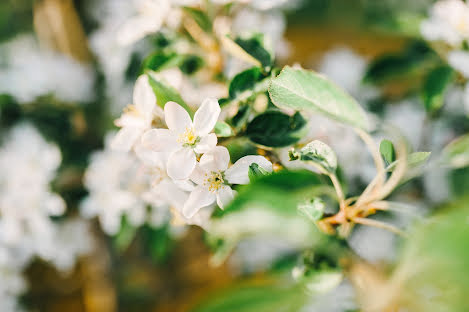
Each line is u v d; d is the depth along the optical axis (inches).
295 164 13.0
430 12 19.1
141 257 33.5
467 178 16.6
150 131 11.9
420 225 10.4
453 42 16.1
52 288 35.7
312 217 11.5
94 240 25.1
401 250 11.1
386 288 11.1
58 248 21.3
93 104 22.3
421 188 18.4
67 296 35.6
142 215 18.0
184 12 15.3
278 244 23.7
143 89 12.7
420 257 10.3
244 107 12.8
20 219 19.0
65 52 23.1
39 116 21.5
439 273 10.1
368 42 52.4
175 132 12.0
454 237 9.4
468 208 9.9
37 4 22.8
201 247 36.0
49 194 18.9
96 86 22.7
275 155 12.7
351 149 17.7
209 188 11.9
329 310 13.2
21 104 21.5
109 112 22.0
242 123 12.7
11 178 18.8
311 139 14.8
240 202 10.2
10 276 21.8
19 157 19.0
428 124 19.4
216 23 15.4
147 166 13.5
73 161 20.9
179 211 12.6
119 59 20.5
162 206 18.0
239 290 11.3
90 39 22.0
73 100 21.8
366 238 20.1
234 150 12.8
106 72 21.6
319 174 12.4
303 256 12.1
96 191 18.2
